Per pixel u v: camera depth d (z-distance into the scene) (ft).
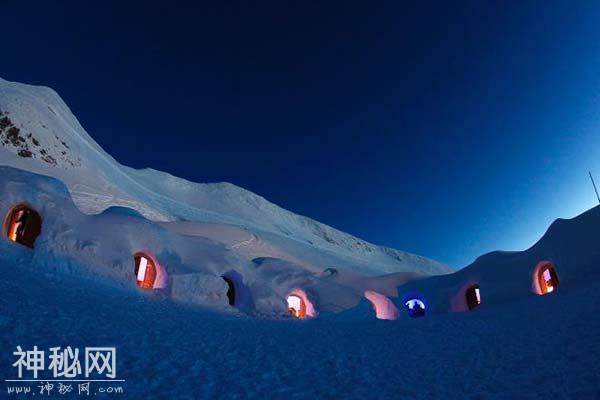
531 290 73.61
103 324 27.37
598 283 49.70
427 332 37.11
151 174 317.63
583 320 31.48
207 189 346.74
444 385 20.67
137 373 19.20
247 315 60.39
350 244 404.98
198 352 24.68
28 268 42.65
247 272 77.61
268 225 323.78
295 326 44.34
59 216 51.85
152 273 61.57
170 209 204.23
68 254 49.24
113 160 252.83
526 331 31.60
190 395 17.24
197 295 61.26
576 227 70.44
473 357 26.12
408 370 23.91
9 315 24.06
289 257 143.13
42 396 15.26
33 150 135.74
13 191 50.19
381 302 97.86
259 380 20.44
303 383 20.62
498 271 82.79
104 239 55.36
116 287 49.52
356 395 19.06
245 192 379.35
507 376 21.35
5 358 18.12
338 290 93.15
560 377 20.15
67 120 200.03
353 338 35.40
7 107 141.90
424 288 97.25
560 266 67.92
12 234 50.49
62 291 36.60
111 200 134.41
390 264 383.04
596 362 21.43
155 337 26.78
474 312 50.39
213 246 76.18
